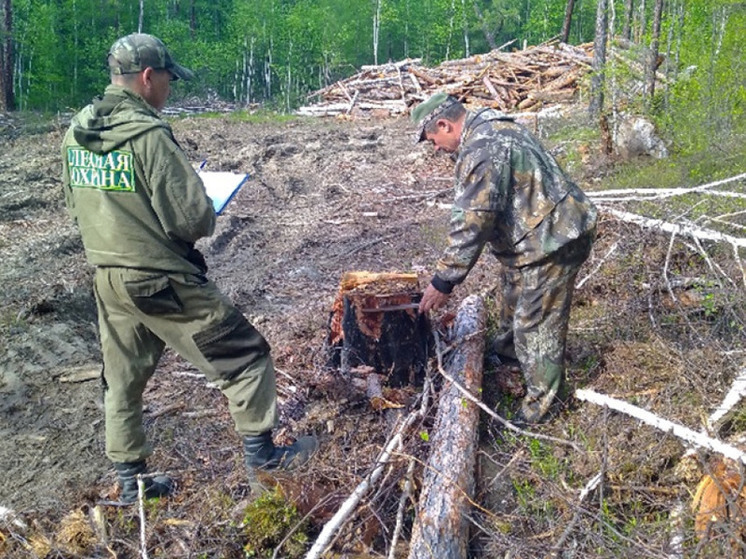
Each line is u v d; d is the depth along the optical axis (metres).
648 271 5.09
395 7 28.59
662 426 3.41
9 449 3.91
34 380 4.52
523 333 3.78
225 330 3.11
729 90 8.12
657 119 8.81
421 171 10.08
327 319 5.17
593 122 11.32
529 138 3.63
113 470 3.72
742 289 4.62
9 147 11.88
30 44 20.89
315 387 4.20
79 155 2.99
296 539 3.10
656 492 3.25
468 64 18.61
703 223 5.34
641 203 6.09
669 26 9.11
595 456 3.45
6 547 3.16
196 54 26.77
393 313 4.07
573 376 4.23
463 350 4.18
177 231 2.96
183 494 3.46
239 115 17.36
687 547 2.85
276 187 9.56
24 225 7.62
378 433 3.87
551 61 17.50
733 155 7.42
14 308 5.41
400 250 6.88
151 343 3.23
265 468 3.30
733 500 2.85
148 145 2.87
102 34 23.36
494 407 4.09
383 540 3.18
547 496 3.29
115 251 2.95
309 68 27.56
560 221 3.58
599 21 11.00
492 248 3.89
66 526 3.22
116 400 3.24
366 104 17.42
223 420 4.07
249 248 7.21
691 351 4.21
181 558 3.07
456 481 3.21
